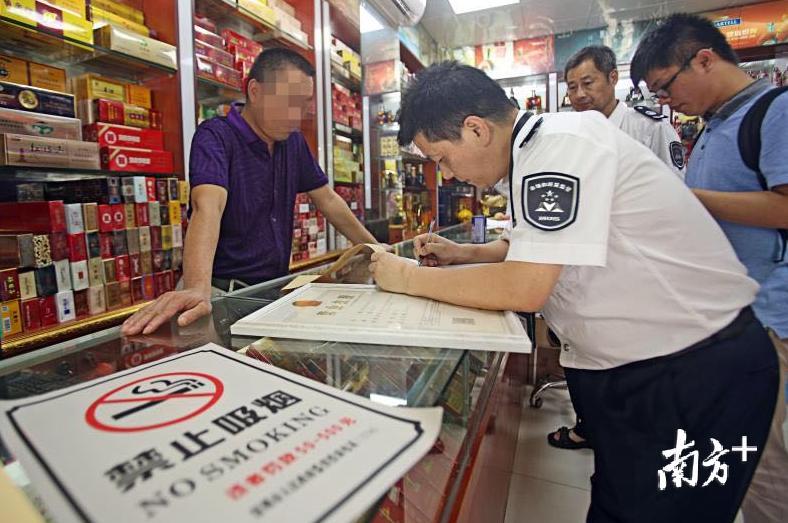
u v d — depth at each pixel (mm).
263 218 1632
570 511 1507
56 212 1388
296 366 537
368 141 3467
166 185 1731
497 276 729
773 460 1167
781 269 1239
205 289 978
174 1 1851
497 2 4398
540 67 5258
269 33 2475
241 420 364
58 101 1484
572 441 1924
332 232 3010
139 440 336
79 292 1466
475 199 5465
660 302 770
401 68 3754
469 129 800
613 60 2391
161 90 1894
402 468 301
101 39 1621
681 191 772
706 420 790
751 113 1231
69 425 361
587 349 857
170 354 569
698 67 1325
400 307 769
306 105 1502
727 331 786
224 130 1483
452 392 559
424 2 3463
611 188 692
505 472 1264
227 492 275
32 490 280
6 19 1346
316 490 276
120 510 260
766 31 4465
